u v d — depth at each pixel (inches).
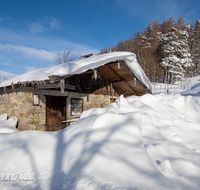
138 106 145.9
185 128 131.1
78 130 104.3
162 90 926.4
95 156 73.6
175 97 196.4
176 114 157.2
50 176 66.7
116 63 281.0
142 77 326.0
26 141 96.7
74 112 302.7
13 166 74.4
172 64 1269.7
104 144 82.2
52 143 93.2
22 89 224.8
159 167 71.7
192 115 167.8
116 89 417.4
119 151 75.7
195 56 1656.0
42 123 248.1
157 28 1519.4
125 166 65.2
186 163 78.7
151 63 1205.1
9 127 214.2
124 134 89.0
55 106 271.9
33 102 236.4
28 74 217.2
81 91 315.9
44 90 253.1
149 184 54.1
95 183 58.8
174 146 97.4
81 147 83.3
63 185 61.1
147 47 1302.9
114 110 126.1
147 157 70.0
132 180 57.6
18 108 239.0
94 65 208.4
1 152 86.0
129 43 1429.6
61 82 177.2
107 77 380.5
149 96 178.1
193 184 63.8
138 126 96.3
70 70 181.0
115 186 56.0
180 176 69.1
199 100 178.2
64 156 79.7
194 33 1768.0
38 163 75.5
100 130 96.5
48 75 168.2
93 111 138.4
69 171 68.7
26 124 226.2
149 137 103.5
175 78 1246.9
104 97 371.6
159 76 1346.0
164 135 113.4
